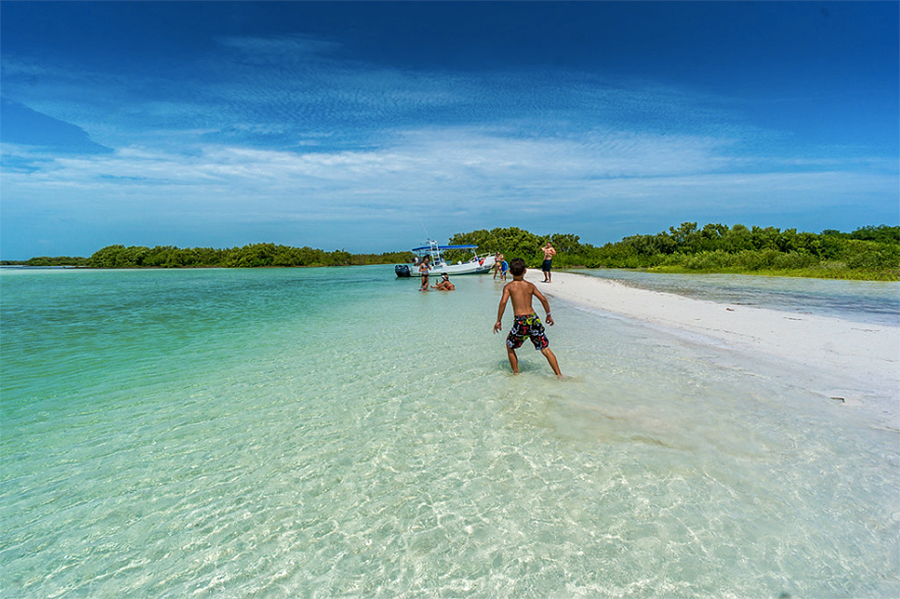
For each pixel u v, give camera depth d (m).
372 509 3.37
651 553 2.78
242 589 2.63
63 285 31.73
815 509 3.16
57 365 7.65
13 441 4.62
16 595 2.62
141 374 7.04
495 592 2.52
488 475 3.77
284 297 20.83
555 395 5.60
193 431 4.83
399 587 2.60
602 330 9.91
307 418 5.14
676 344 8.34
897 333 8.61
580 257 53.69
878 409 4.94
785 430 4.43
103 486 3.77
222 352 8.51
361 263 88.12
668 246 49.44
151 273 54.75
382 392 5.98
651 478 3.62
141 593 2.62
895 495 3.30
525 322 6.28
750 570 2.61
